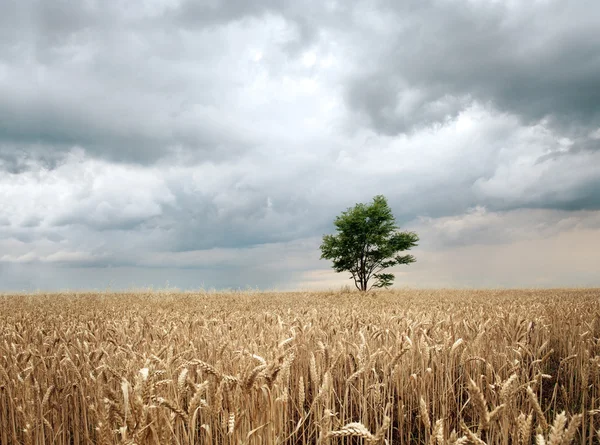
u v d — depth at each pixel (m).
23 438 5.26
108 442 3.13
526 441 2.91
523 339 6.69
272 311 13.45
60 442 5.32
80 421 5.86
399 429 5.91
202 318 9.51
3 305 17.78
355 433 2.83
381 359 6.90
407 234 46.59
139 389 3.02
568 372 7.72
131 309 14.38
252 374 3.56
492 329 7.27
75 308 15.77
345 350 6.07
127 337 7.39
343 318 9.52
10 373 5.62
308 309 12.74
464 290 32.44
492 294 25.84
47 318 11.17
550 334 9.00
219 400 3.55
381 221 45.97
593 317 9.17
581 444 5.06
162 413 3.28
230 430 3.46
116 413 3.17
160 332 7.55
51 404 5.22
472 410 6.05
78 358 5.89
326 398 4.63
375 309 14.59
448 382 6.09
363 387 6.21
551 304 13.16
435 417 6.02
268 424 3.99
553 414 6.04
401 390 5.99
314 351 7.03
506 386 4.04
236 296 24.45
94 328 8.61
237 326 8.57
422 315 9.96
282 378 4.24
